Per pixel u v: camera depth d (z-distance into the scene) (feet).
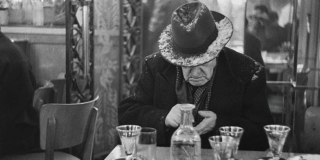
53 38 11.57
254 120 6.73
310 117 6.95
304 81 10.07
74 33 11.50
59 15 11.51
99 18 12.37
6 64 8.86
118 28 13.30
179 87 6.83
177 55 5.98
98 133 12.69
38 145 9.57
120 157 5.34
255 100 6.77
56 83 10.94
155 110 6.70
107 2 12.67
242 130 4.66
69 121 7.12
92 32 11.75
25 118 9.14
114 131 13.52
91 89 11.85
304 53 10.06
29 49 11.57
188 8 5.93
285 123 11.39
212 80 6.72
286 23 11.25
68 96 11.01
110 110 13.24
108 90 13.06
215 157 4.39
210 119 6.18
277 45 11.39
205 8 5.83
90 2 11.58
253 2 11.43
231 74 6.73
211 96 6.76
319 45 9.92
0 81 8.87
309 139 6.93
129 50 13.56
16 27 11.50
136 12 13.48
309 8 9.95
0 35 9.19
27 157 8.13
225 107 6.70
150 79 7.29
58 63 11.59
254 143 6.64
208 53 5.85
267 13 11.35
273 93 11.46
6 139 8.89
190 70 6.22
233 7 11.66
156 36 13.51
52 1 11.46
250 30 11.55
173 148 4.62
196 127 6.15
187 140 4.57
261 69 6.91
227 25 6.14
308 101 10.03
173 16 5.88
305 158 5.10
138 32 13.58
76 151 10.87
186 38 5.76
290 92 11.25
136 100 7.31
